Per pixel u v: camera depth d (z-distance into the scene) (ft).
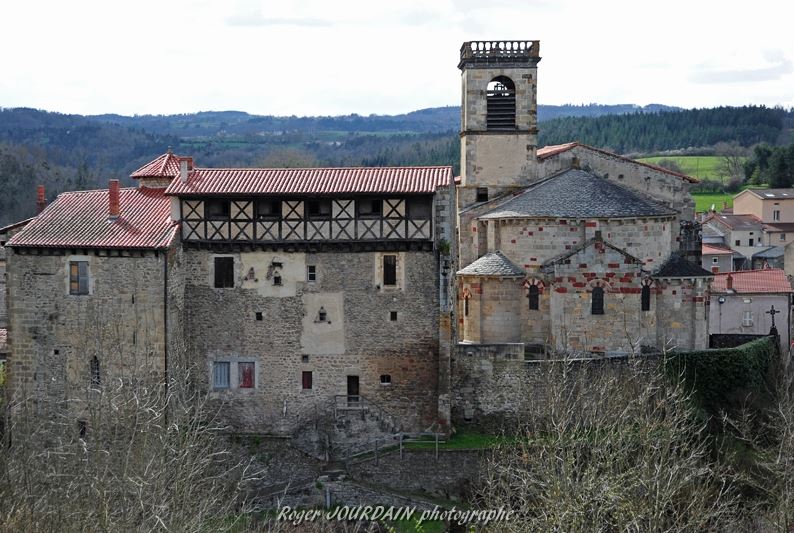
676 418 141.90
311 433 188.44
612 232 211.20
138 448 133.49
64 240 185.06
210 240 189.16
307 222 188.44
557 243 210.59
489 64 232.73
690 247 232.94
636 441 148.77
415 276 188.85
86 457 124.57
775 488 148.15
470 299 214.48
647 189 234.38
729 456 170.30
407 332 189.47
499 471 149.59
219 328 190.90
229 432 190.39
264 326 190.49
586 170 233.35
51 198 437.99
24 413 169.37
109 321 183.73
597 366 194.70
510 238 213.46
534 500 144.36
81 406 182.39
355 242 187.32
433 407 190.29
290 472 186.39
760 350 224.12
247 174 193.88
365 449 188.14
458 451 180.45
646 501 124.98
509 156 234.17
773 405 203.62
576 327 207.62
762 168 611.88
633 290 206.90
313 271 189.88
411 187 186.09
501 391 193.57
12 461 128.88
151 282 182.60
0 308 270.26
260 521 166.09
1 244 207.41
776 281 288.71
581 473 142.51
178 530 111.24
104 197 200.03
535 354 206.90
